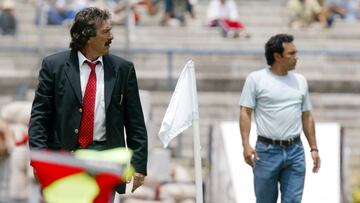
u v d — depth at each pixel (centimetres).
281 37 2909
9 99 5319
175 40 6078
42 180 1692
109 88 2286
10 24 5944
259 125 2934
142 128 2330
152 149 4347
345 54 5672
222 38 6131
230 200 3872
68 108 2272
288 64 2911
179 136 5100
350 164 5256
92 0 6178
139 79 5512
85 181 1681
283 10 6631
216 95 5559
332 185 3847
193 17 6444
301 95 2928
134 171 2316
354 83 5628
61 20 6047
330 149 3919
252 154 2928
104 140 2288
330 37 6250
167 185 4197
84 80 2280
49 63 2284
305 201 3838
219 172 3994
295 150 2922
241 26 6200
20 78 5338
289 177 2928
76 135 2269
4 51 5534
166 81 5516
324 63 5831
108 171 1658
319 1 6419
